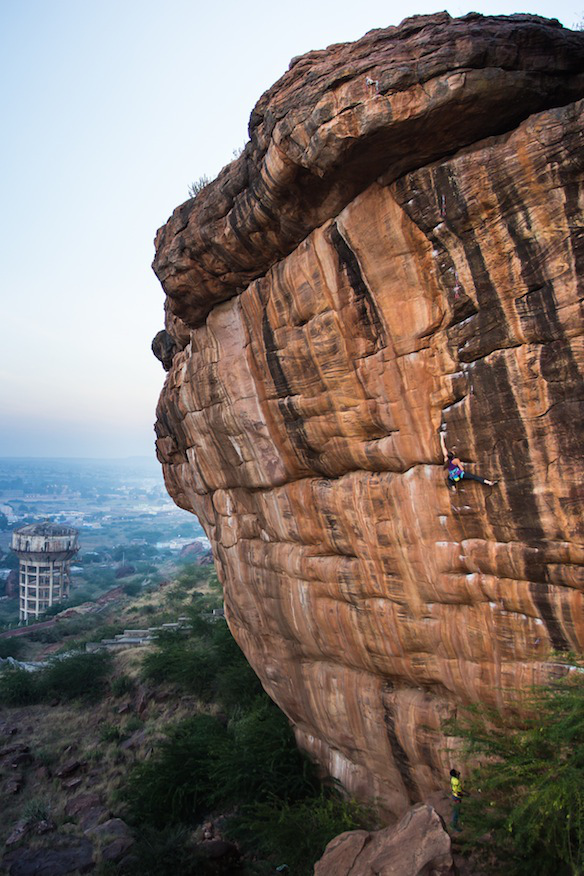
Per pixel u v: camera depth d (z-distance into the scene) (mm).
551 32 8336
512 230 8383
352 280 10570
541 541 8945
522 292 8492
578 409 8203
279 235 11656
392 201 9516
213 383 15312
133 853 16641
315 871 10273
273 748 18250
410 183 9188
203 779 19516
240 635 19000
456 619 10641
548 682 9180
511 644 9742
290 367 12523
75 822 19125
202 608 48406
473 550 9930
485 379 9125
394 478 11109
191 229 13289
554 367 8367
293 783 16938
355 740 14398
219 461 16656
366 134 8578
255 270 12984
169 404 18562
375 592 12148
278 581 15352
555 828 8781
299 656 15906
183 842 16938
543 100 8477
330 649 14219
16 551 98625
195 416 16781
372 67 8438
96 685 30750
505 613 9734
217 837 17500
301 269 11430
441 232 9062
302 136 9297
